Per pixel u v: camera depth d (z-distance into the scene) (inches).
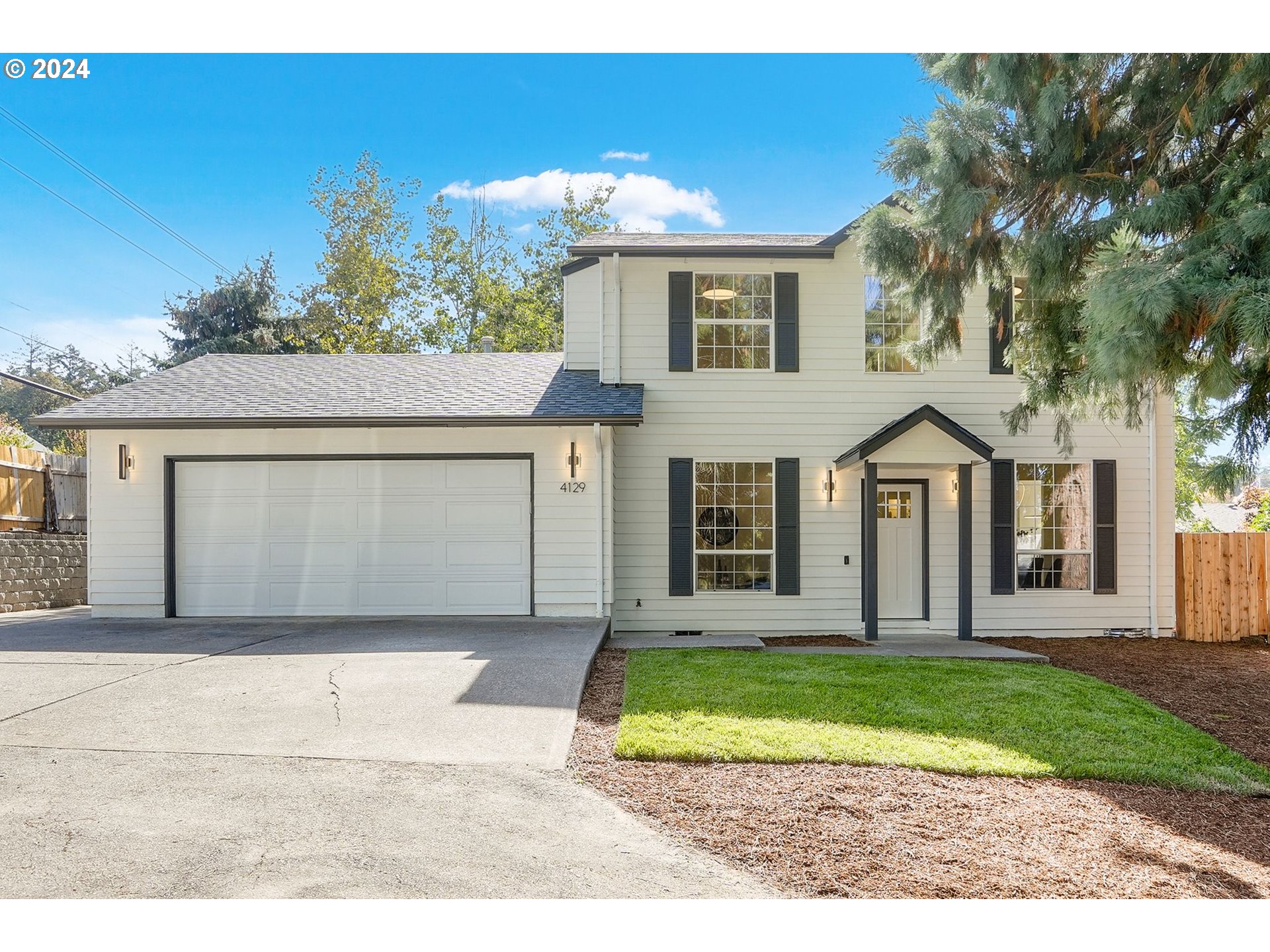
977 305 454.6
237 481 420.8
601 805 165.2
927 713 243.0
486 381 465.1
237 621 397.7
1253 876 151.0
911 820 167.0
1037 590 452.8
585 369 476.7
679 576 439.8
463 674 267.4
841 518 446.3
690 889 133.0
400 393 441.7
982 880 142.6
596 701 255.4
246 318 1211.2
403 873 133.6
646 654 350.3
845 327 450.6
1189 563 462.3
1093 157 257.1
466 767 182.1
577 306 478.9
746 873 139.6
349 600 419.2
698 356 449.7
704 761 197.3
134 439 419.5
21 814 152.5
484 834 148.6
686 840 151.0
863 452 411.8
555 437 419.5
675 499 441.4
